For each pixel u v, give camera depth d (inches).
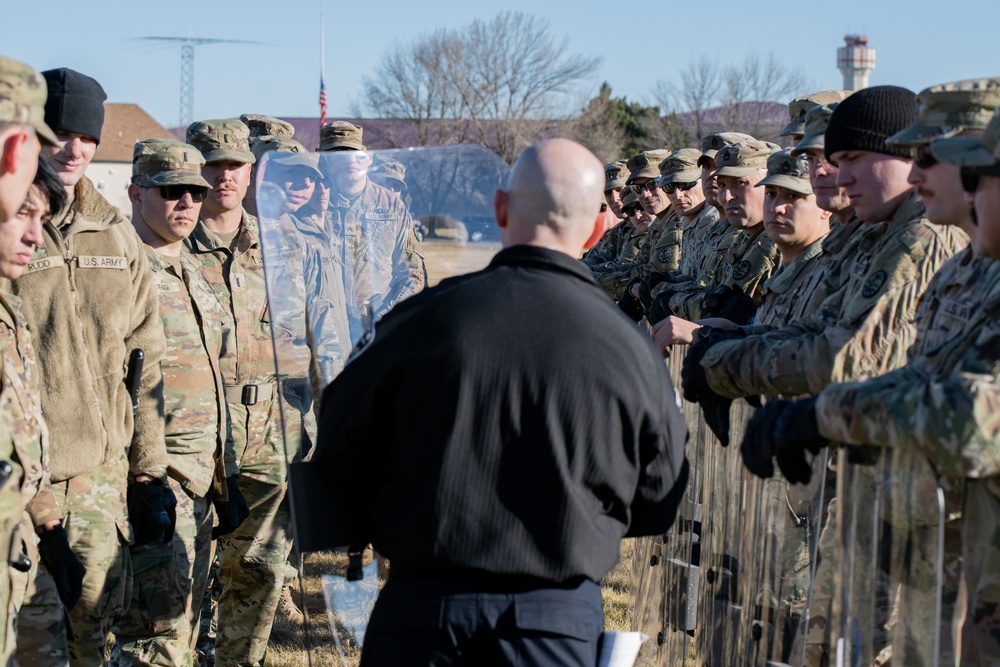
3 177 101.6
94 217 148.9
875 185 125.4
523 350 99.7
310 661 122.9
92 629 144.2
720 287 189.0
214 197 185.8
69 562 130.3
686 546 165.3
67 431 139.3
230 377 184.1
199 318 171.8
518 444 99.3
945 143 93.4
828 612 119.3
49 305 140.4
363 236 122.6
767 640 132.3
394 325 105.6
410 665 100.9
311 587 120.8
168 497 155.9
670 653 170.4
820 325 127.7
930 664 100.5
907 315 119.7
